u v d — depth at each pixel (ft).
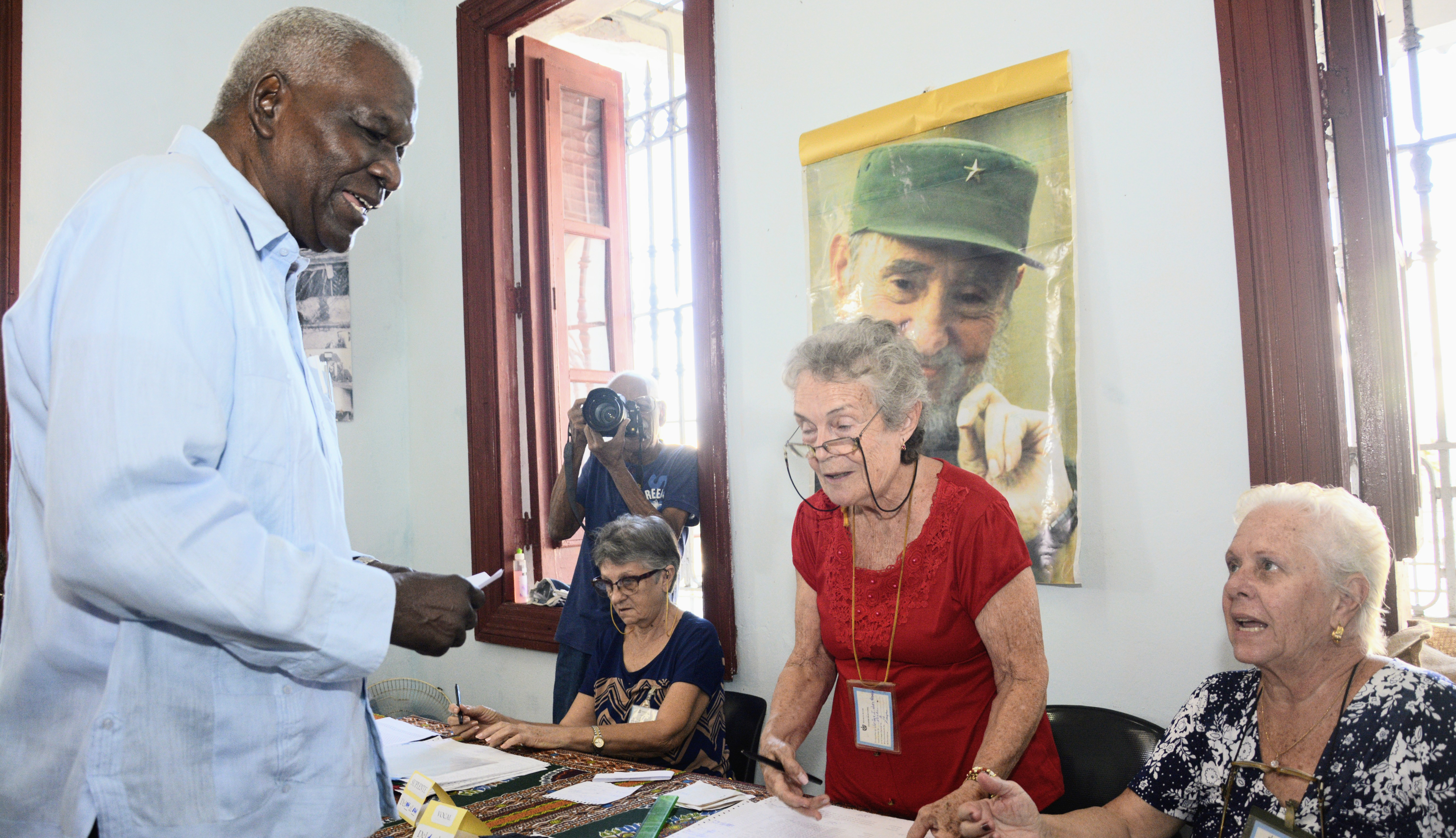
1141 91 7.14
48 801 3.38
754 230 9.45
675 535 9.43
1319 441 6.33
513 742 6.89
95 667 3.32
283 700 3.47
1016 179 7.63
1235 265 6.71
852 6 8.78
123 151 10.87
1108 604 7.21
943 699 5.30
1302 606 4.31
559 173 12.41
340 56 3.72
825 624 5.70
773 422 9.23
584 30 13.69
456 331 12.71
